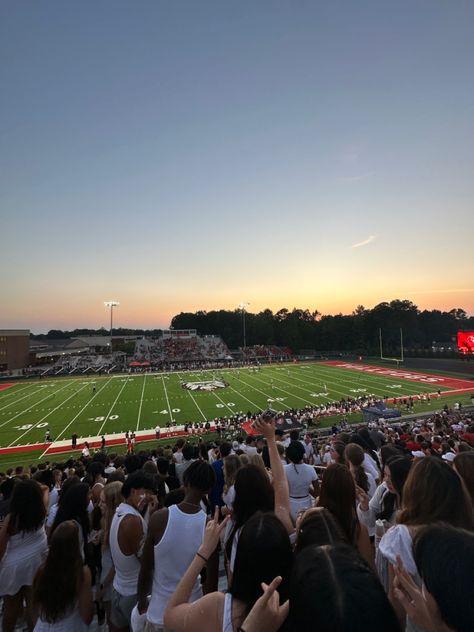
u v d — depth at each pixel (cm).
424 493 246
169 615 210
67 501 456
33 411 4109
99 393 5119
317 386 5328
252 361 9625
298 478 554
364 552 313
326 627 129
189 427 3322
